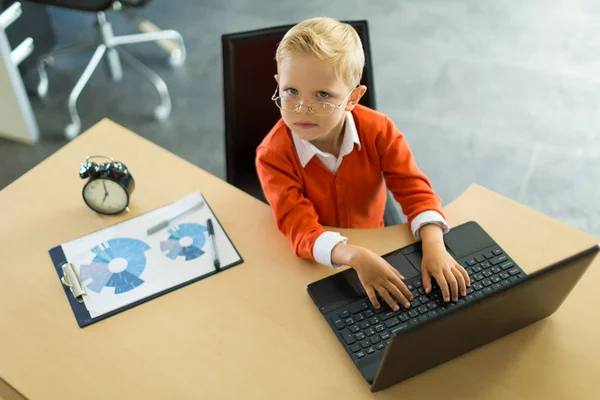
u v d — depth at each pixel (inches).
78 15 124.0
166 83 111.7
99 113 106.0
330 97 44.7
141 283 47.3
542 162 99.3
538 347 43.1
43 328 44.6
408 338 35.6
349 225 57.9
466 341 40.9
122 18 123.9
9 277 47.8
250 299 46.2
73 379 41.8
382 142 53.8
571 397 40.6
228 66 58.8
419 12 128.2
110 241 50.2
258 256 49.3
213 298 46.3
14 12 101.4
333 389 40.9
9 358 42.9
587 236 50.5
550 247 49.8
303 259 49.2
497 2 130.7
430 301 45.0
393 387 41.0
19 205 53.1
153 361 42.6
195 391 41.0
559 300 43.1
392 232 51.4
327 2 130.0
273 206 51.4
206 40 120.1
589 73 114.8
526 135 103.7
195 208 52.9
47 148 99.7
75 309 45.6
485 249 48.8
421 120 106.0
